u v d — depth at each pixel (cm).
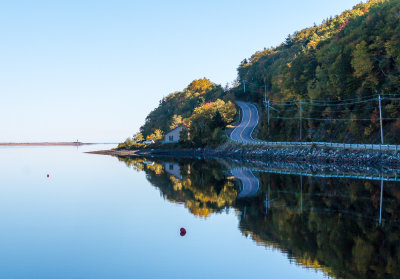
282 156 8919
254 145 10550
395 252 2030
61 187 4800
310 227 2597
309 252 2072
